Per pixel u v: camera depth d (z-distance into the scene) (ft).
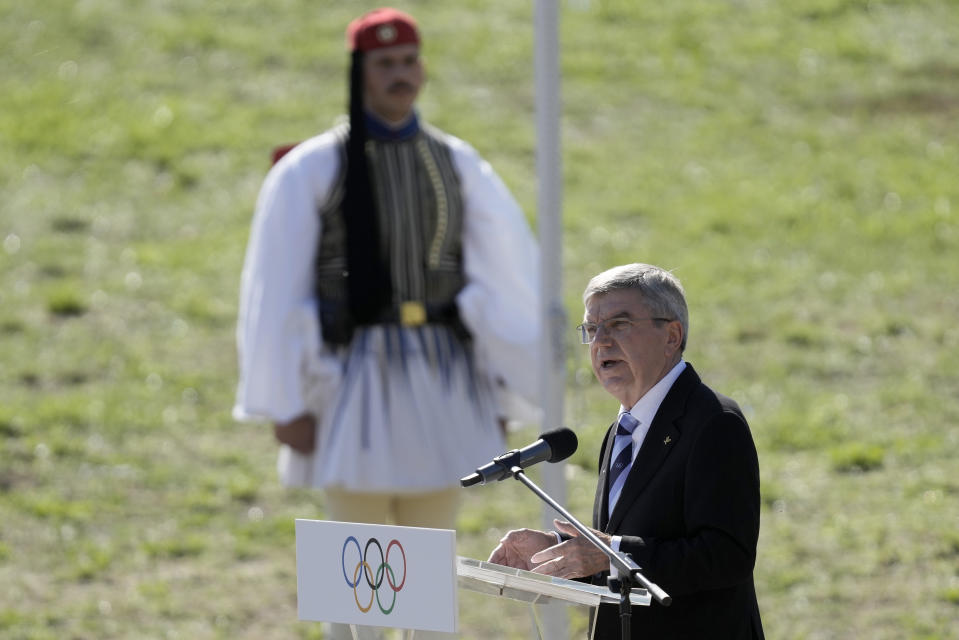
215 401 111.65
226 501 95.45
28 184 149.89
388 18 69.05
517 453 38.73
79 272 133.28
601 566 37.78
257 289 67.51
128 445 103.09
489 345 70.59
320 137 69.56
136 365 116.78
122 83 174.70
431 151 69.82
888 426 105.70
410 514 70.18
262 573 85.25
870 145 168.76
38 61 178.91
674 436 38.88
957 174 160.76
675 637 38.81
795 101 181.06
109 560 85.66
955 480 95.66
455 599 35.47
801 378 115.55
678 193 155.12
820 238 144.15
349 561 37.11
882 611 77.97
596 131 170.30
